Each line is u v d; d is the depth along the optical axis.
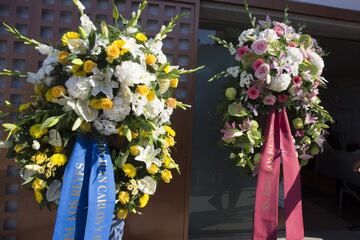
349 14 2.80
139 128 1.42
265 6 2.62
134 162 1.48
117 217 1.50
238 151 1.96
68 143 1.41
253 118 1.96
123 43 1.29
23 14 2.19
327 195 4.86
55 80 1.34
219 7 2.57
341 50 4.05
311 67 1.85
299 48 1.86
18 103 2.17
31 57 2.17
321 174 4.91
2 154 2.13
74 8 2.23
